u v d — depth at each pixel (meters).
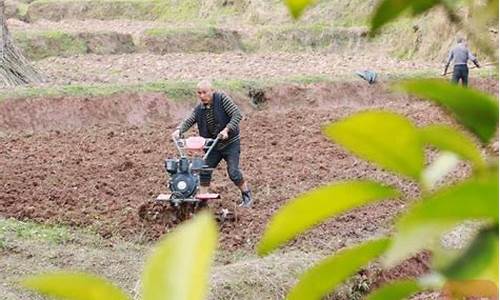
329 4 43.03
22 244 10.16
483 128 0.97
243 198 12.06
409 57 37.03
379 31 1.09
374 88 24.61
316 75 27.34
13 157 16.42
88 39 39.19
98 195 13.00
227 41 41.84
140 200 12.70
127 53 39.56
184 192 10.86
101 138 18.83
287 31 42.31
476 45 1.01
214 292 8.44
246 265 9.11
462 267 0.89
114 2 53.34
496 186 0.83
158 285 0.94
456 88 0.95
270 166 15.69
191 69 31.27
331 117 21.80
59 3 53.94
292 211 1.03
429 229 0.84
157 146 17.72
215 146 11.60
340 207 1.04
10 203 12.49
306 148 17.62
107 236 11.00
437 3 1.03
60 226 11.43
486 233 0.89
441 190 0.88
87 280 0.96
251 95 23.77
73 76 27.83
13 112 20.22
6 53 23.06
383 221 11.30
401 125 0.94
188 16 51.00
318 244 10.38
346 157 16.50
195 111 11.30
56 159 16.12
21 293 8.48
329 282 1.09
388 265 0.83
